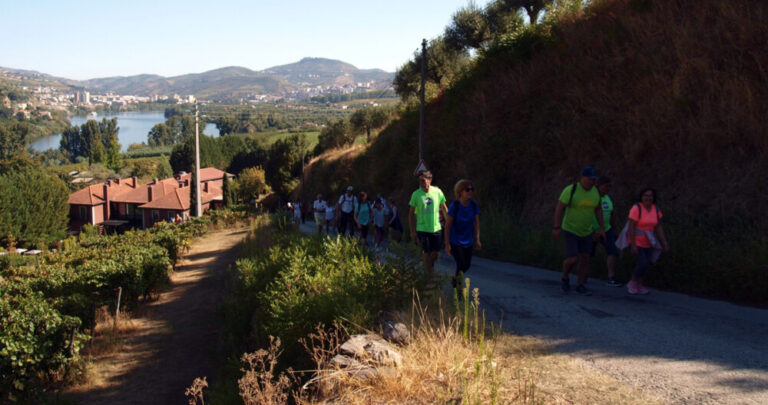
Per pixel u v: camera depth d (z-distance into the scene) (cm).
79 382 863
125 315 1249
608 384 360
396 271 582
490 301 647
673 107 1045
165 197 7431
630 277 799
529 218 1351
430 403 331
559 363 407
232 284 1344
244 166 11769
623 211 1001
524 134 1554
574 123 1340
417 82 3312
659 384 358
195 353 936
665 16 1305
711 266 692
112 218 7788
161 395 776
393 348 415
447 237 605
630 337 479
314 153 7825
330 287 596
